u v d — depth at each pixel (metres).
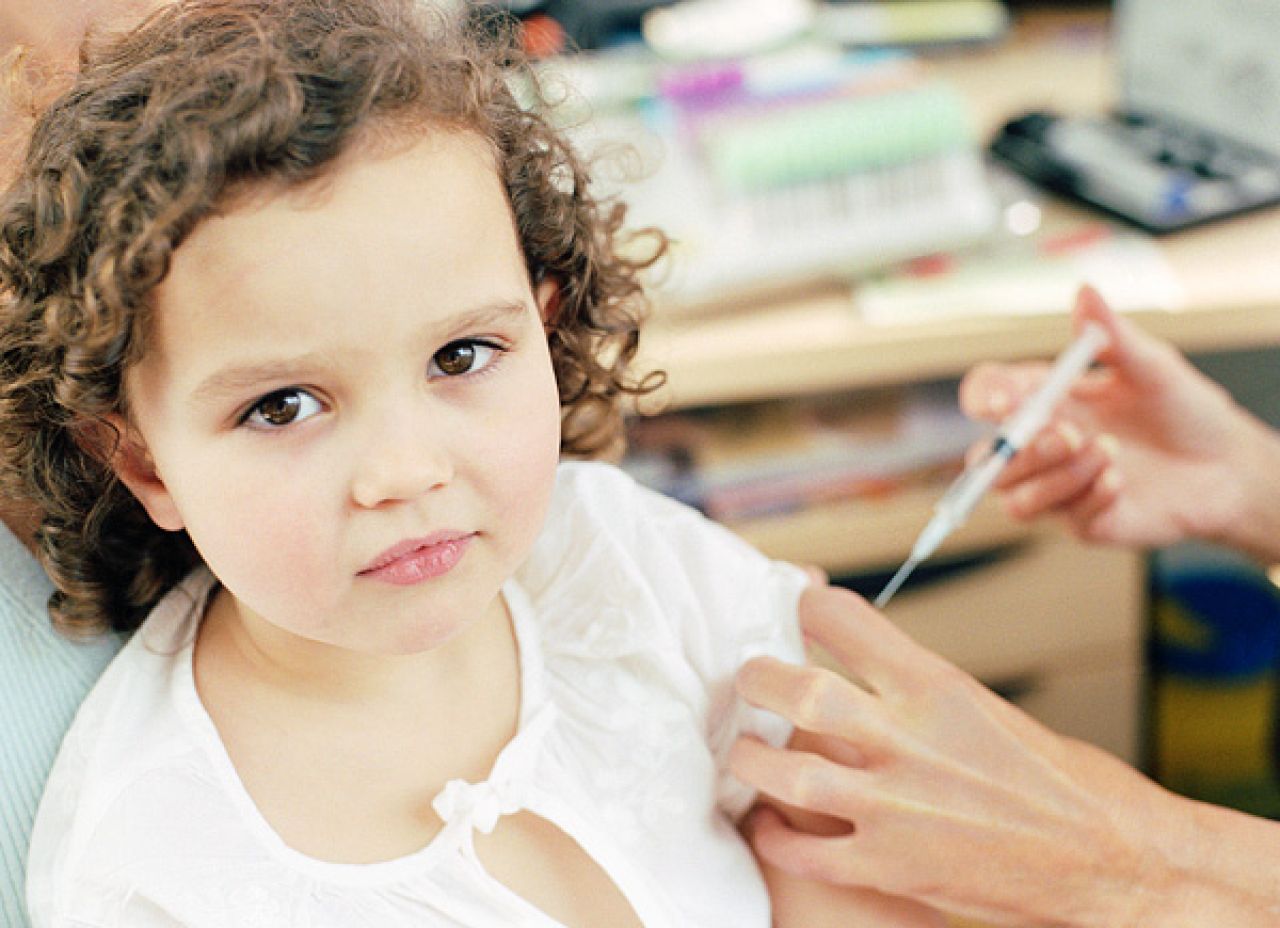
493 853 0.60
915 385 1.31
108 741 0.58
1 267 0.53
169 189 0.46
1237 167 1.30
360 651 0.55
